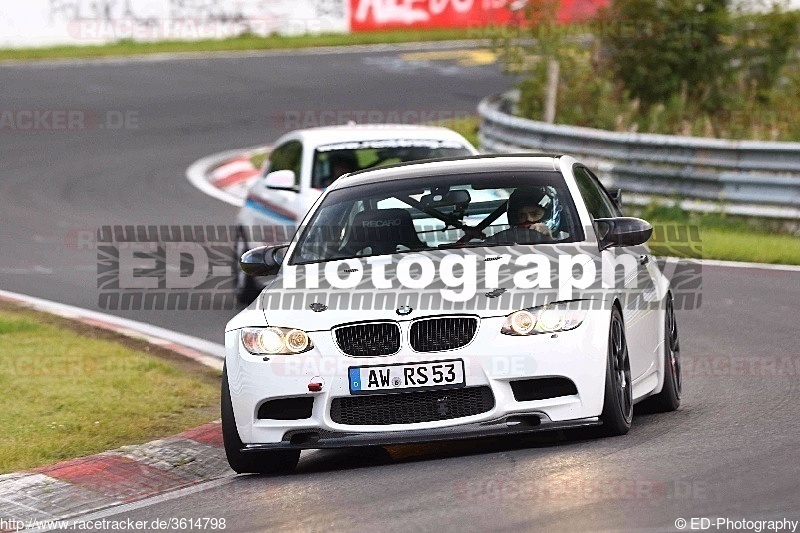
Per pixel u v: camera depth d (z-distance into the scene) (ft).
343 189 93.04
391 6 418.31
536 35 259.39
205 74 355.97
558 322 75.72
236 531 65.87
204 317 143.54
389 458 83.30
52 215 217.56
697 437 77.61
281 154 151.84
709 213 183.11
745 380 98.27
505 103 264.52
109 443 91.09
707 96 251.60
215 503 73.51
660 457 72.33
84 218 213.87
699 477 67.10
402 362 75.10
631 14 254.47
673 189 186.19
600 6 258.98
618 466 70.69
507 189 88.53
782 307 129.39
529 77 263.90
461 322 75.66
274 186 138.92
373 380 75.25
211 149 275.39
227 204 224.53
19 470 84.58
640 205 189.16
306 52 391.04
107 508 75.87
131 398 104.17
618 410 77.87
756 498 62.49
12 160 269.03
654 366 88.53
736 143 179.83
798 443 74.13
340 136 144.36
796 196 174.60
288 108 312.09
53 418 98.02
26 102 322.75
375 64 369.91
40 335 132.26
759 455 71.41
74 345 126.52
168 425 95.71
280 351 77.20
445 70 359.05
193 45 392.27
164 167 259.39
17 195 236.22
